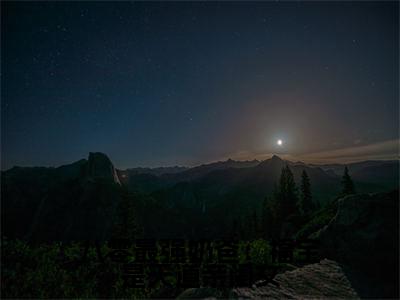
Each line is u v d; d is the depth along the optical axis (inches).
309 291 505.7
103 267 646.5
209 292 503.5
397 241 611.8
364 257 624.7
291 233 1444.4
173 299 529.3
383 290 530.9
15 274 592.1
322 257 695.7
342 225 705.0
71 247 733.9
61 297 566.3
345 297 492.4
